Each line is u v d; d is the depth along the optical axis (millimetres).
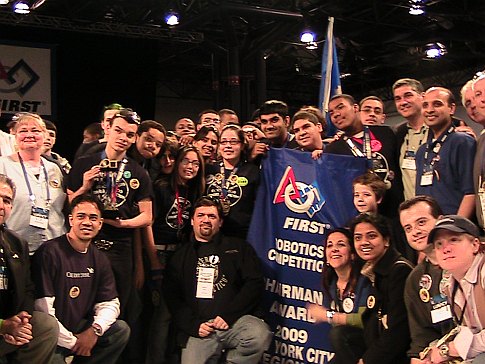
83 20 11844
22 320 4062
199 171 5012
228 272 4766
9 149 5035
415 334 3746
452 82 16156
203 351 4629
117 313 4512
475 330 3244
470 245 3221
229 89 11375
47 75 11719
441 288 3619
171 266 4844
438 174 4273
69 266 4348
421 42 13359
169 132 5910
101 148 4984
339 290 4398
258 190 4965
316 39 13594
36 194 4469
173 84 18734
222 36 13953
